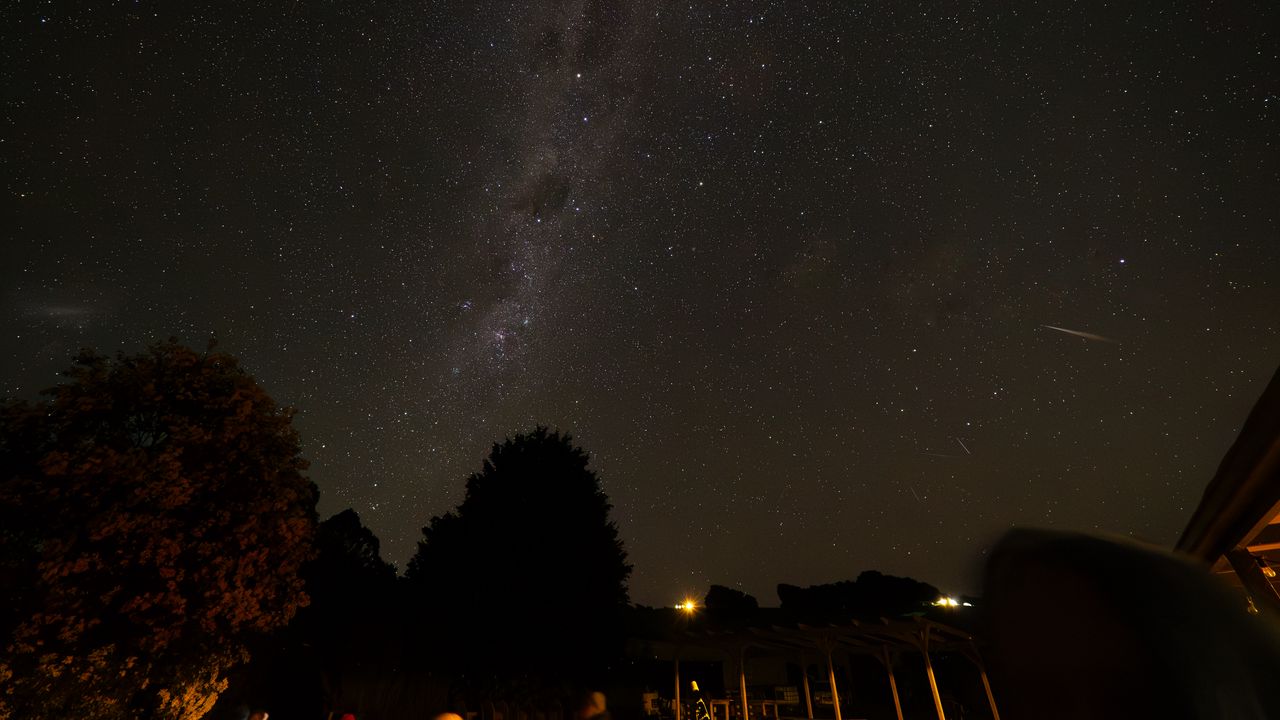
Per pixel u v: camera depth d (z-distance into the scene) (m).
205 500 11.12
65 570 9.31
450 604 19.20
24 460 10.35
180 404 11.55
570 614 18.89
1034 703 0.39
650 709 20.58
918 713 18.94
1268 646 0.35
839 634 15.82
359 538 22.95
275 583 11.68
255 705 16.34
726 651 19.27
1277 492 3.21
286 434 12.55
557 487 20.67
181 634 10.36
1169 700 0.34
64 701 9.16
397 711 18.55
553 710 18.30
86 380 11.18
